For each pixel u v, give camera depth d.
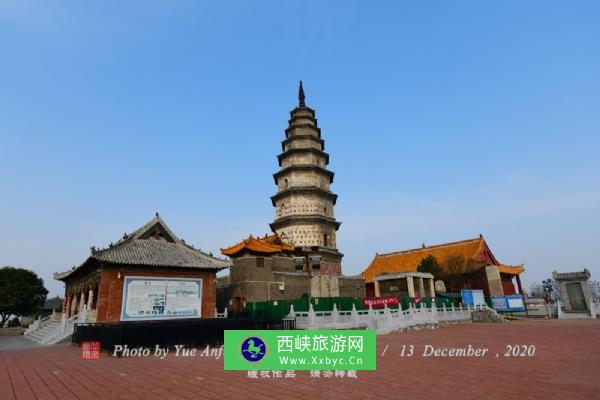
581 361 13.94
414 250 66.62
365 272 68.31
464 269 56.34
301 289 42.91
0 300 63.91
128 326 18.56
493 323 39.56
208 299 33.69
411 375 11.73
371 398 8.98
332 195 50.81
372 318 28.45
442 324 36.91
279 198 50.44
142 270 31.06
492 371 12.23
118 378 12.16
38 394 10.06
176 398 9.35
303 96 58.31
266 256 41.47
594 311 44.97
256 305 35.69
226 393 9.73
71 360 16.92
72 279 40.81
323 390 9.91
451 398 8.86
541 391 9.41
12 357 18.53
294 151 51.97
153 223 35.97
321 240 47.59
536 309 51.28
